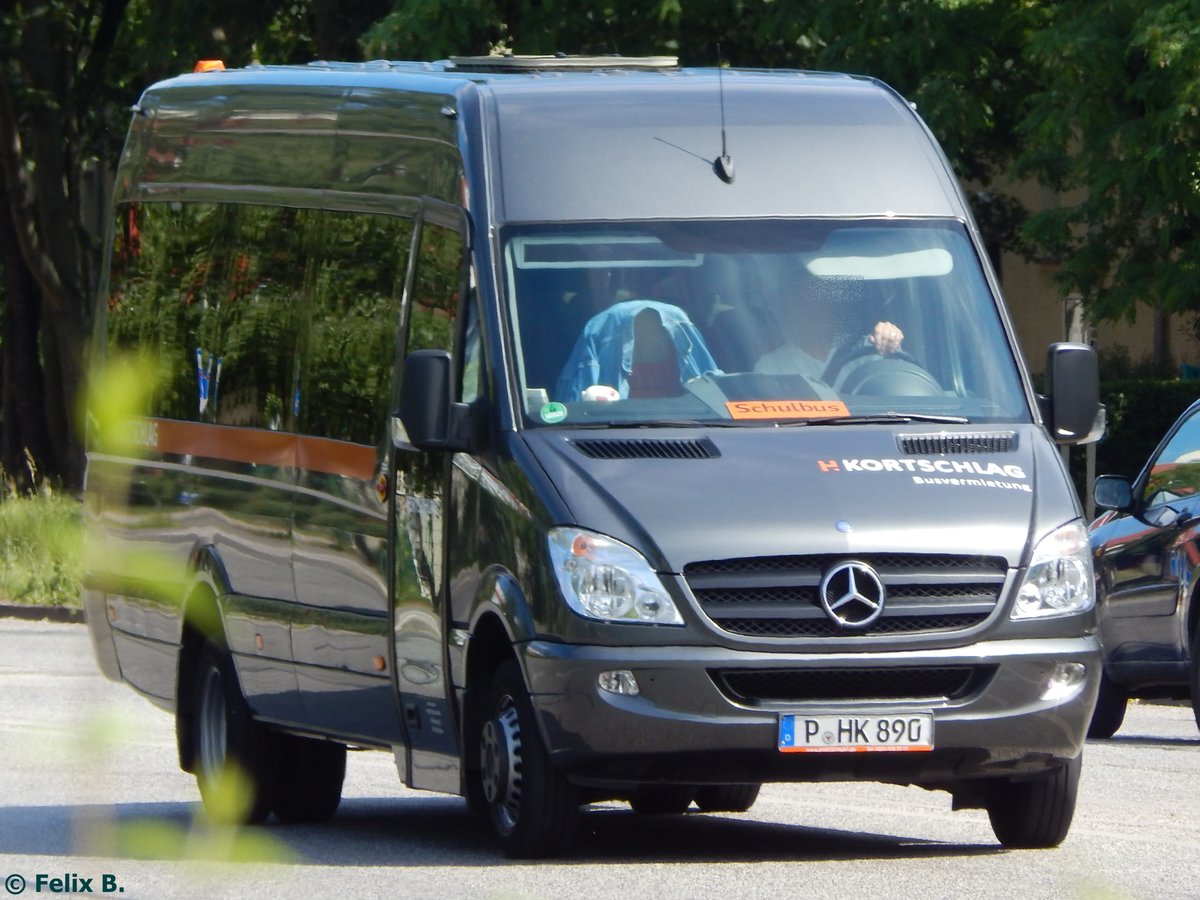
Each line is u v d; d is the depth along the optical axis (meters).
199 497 40.06
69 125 117.50
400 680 33.25
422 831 36.44
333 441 35.66
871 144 34.16
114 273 45.12
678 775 28.95
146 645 42.22
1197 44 70.88
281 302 38.12
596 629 28.59
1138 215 77.81
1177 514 52.84
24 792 40.62
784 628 28.83
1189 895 28.05
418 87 35.22
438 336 32.72
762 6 89.12
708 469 29.83
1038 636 29.72
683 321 31.83
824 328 32.25
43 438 122.62
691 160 33.22
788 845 33.38
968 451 31.06
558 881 28.67
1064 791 31.58
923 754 29.27
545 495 29.48
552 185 32.56
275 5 110.62
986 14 85.31
